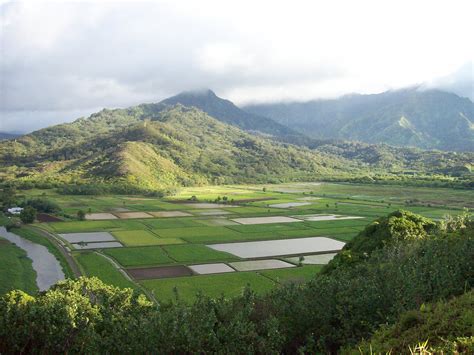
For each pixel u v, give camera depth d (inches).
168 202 7849.4
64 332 1001.5
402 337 788.0
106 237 4569.4
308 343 932.6
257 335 899.4
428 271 1228.5
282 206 7293.3
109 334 1036.5
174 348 839.7
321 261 3619.6
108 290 1835.6
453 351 642.2
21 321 1002.1
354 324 1003.3
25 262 3444.9
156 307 1418.6
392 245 1990.7
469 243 1541.6
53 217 5861.2
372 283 1143.6
